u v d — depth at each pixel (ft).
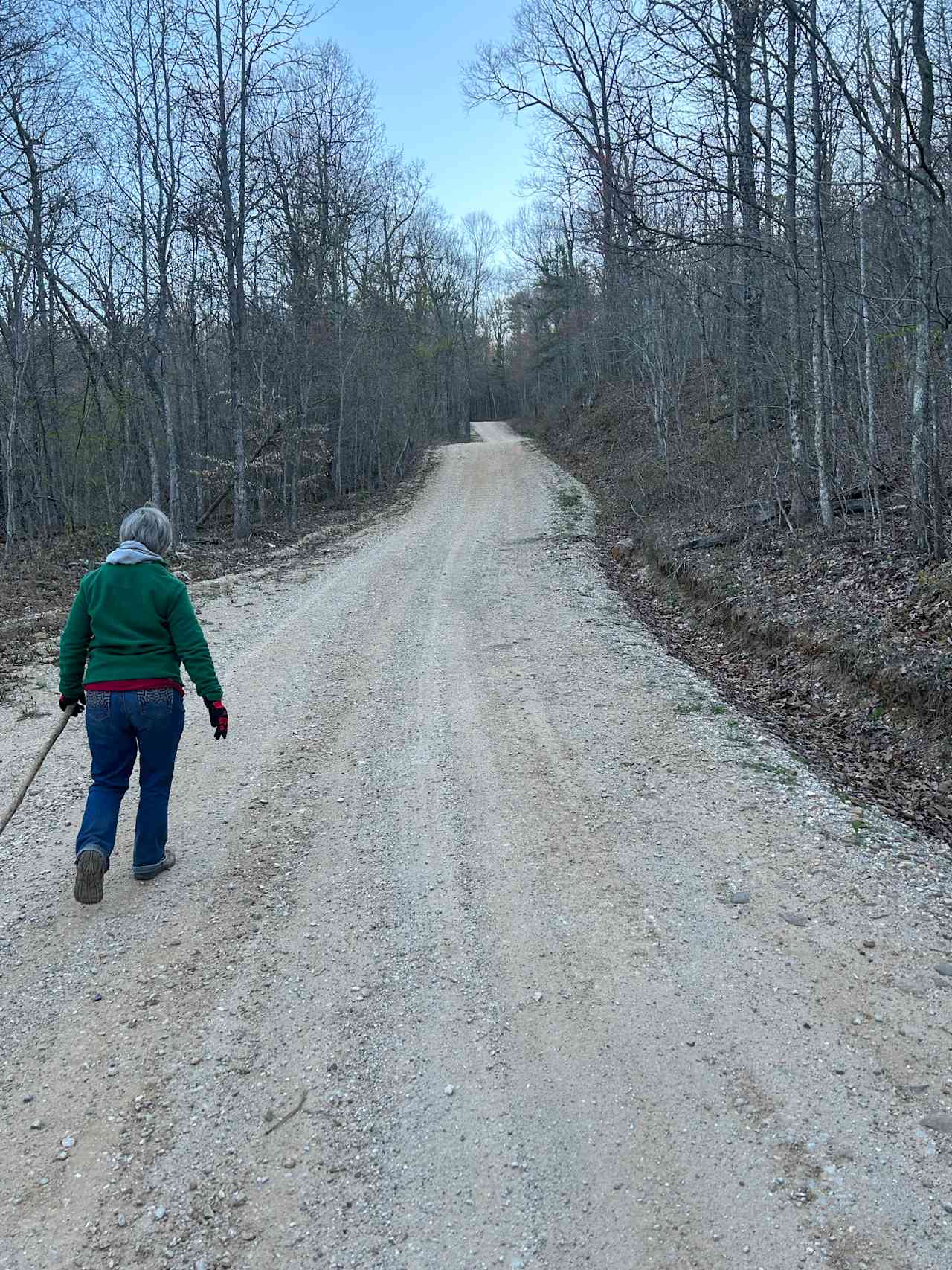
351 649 29.91
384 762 18.80
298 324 82.74
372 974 11.07
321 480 102.53
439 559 52.70
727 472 55.31
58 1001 10.54
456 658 28.35
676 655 29.53
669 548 44.65
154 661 12.67
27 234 59.21
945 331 28.22
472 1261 7.09
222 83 63.21
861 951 11.52
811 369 39.14
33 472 73.56
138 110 60.08
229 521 86.84
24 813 16.12
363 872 13.83
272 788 17.34
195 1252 7.22
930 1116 8.57
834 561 31.73
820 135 32.19
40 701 23.68
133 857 14.10
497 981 10.91
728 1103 8.77
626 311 80.69
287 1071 9.34
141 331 66.69
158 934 11.97
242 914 12.51
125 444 76.95
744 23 32.73
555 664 27.32
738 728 20.88
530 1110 8.73
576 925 12.21
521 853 14.47
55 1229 7.41
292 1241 7.32
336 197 91.45
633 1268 7.01
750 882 13.42
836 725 22.45
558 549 54.65
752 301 50.16
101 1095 8.99
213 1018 10.20
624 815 15.90
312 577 47.91
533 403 241.14
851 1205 7.55
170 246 67.26
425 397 154.81
